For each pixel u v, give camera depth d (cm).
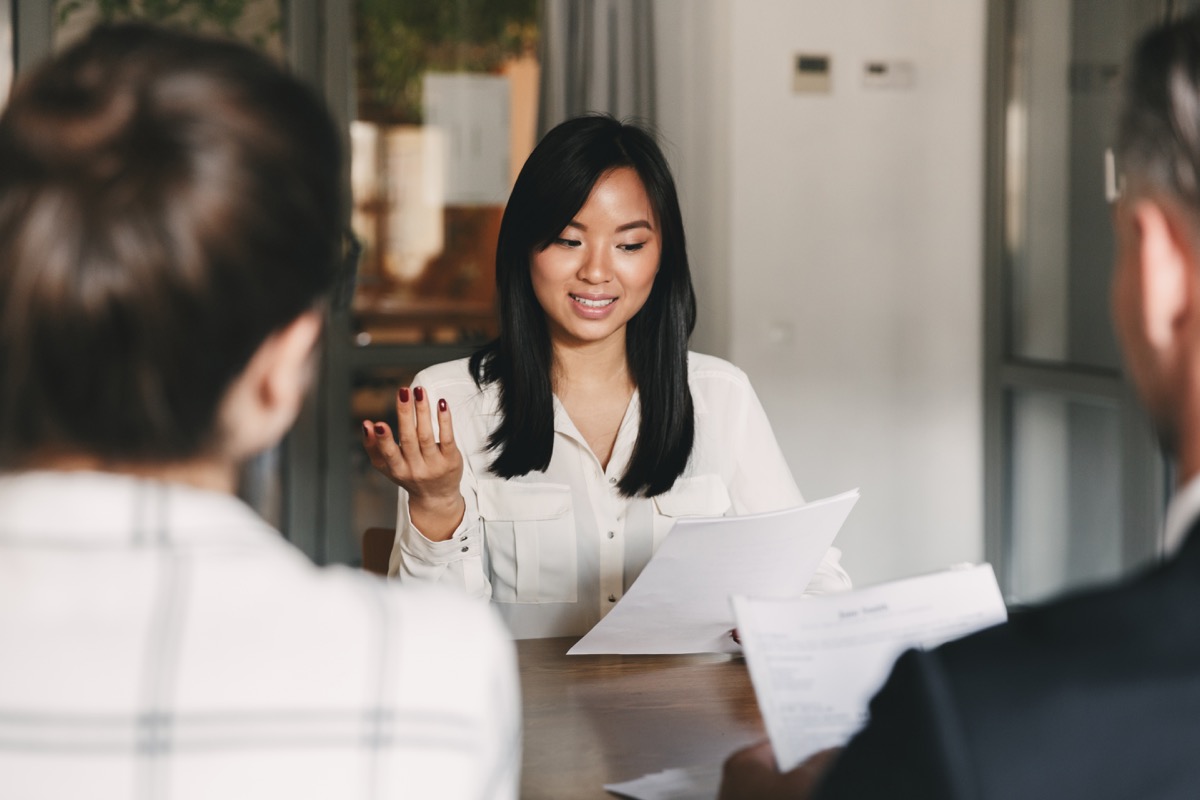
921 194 418
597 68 413
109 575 58
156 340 57
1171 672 59
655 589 143
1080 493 384
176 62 59
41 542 58
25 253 56
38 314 56
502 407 187
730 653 157
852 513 423
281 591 61
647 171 179
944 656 64
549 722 131
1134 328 72
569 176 175
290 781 58
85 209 56
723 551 141
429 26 414
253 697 59
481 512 187
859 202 414
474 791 63
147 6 388
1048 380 390
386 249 419
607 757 121
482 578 168
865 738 66
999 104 410
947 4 413
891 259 418
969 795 59
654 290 188
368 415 418
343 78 408
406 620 64
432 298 424
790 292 413
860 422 421
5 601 58
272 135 59
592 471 188
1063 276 389
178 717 58
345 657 61
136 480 60
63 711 57
